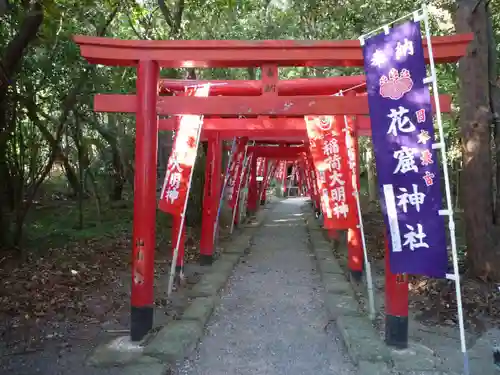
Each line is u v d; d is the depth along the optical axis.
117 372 3.94
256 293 6.77
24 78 7.52
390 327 4.40
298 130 8.55
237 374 4.03
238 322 5.44
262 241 12.00
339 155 6.40
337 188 6.38
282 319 5.55
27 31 6.11
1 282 6.12
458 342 4.65
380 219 14.01
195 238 10.70
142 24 10.05
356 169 7.17
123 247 9.01
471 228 6.39
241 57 4.48
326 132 6.47
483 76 6.32
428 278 6.62
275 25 11.91
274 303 6.23
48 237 9.05
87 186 13.86
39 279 6.39
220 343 4.77
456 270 3.58
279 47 4.45
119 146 10.88
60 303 5.65
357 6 9.09
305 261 9.31
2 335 4.70
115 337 4.75
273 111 4.66
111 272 7.30
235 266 8.77
